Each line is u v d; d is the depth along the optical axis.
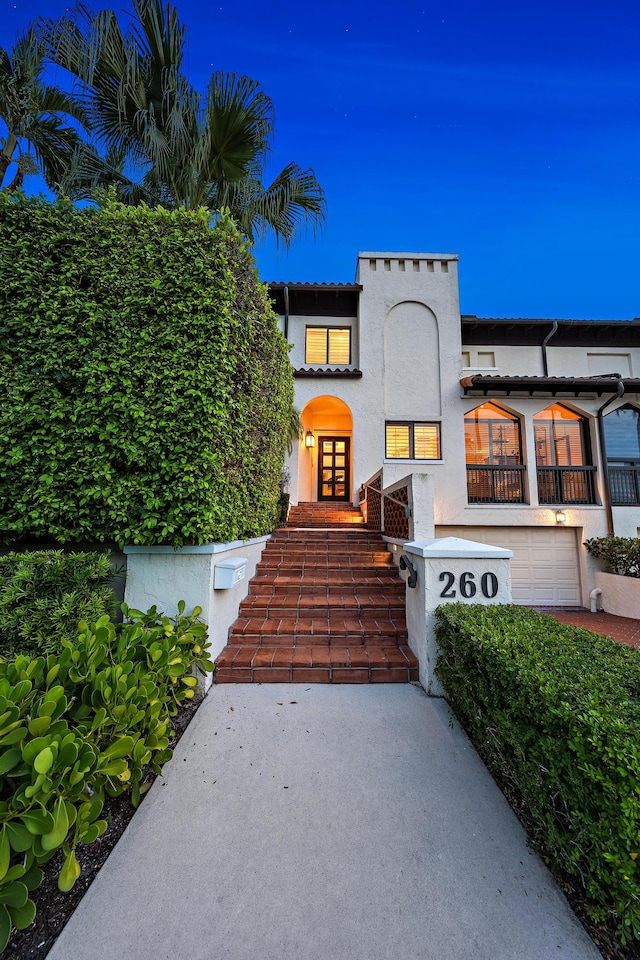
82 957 1.43
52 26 5.02
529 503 9.50
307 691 3.52
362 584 5.20
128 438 3.55
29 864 1.37
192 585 3.66
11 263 3.62
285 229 6.84
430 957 1.44
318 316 10.88
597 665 2.05
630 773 1.36
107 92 5.55
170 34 5.38
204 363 3.63
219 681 3.70
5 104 5.83
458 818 2.11
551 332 10.63
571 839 1.61
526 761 1.94
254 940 1.49
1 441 3.48
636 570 8.12
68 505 3.49
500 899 1.66
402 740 2.80
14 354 3.59
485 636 2.54
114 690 1.98
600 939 1.50
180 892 1.68
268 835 1.99
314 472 12.06
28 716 1.71
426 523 5.24
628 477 9.62
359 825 2.06
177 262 3.75
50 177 6.77
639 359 10.89
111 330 3.64
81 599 2.90
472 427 10.09
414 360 10.32
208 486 3.56
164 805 2.18
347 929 1.53
